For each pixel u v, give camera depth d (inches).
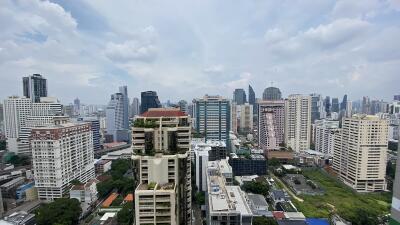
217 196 4896.7
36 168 6963.6
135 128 3986.2
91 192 6796.3
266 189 7386.8
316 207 6633.9
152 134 3986.2
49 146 6879.9
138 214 3420.3
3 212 6117.1
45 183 6968.5
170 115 4237.2
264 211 5767.7
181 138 4168.3
